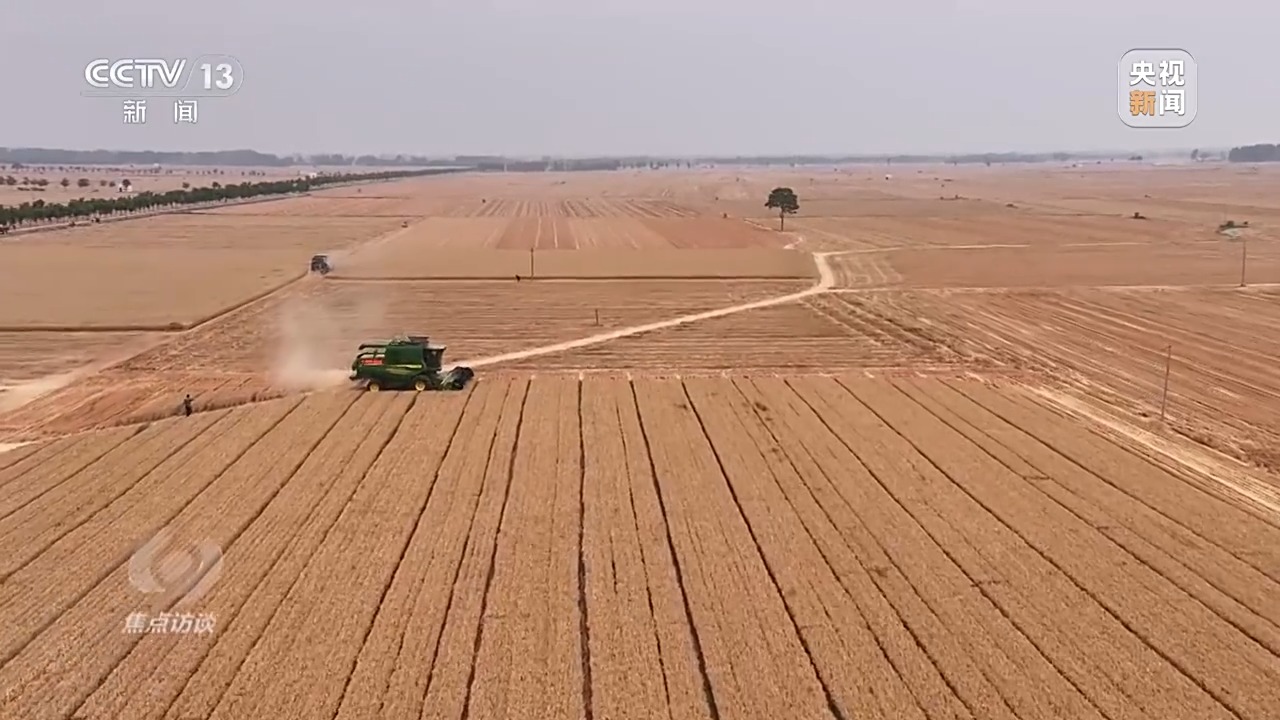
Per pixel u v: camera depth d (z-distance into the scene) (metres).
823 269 74.44
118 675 17.41
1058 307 57.59
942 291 63.41
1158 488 26.97
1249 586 21.00
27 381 39.44
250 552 22.48
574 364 43.22
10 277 66.31
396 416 33.50
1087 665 17.84
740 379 39.25
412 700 16.52
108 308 54.75
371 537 23.30
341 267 73.69
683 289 64.56
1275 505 25.94
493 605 19.91
